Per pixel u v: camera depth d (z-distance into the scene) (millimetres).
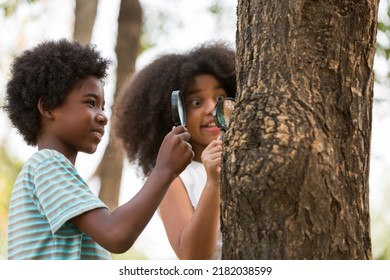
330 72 2334
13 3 6266
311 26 2359
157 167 2492
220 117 2807
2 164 7500
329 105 2297
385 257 7082
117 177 6328
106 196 6297
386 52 4668
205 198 2871
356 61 2363
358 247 2248
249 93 2338
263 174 2160
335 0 2375
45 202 2438
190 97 3479
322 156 2195
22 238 2473
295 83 2299
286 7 2379
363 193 2303
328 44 2350
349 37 2365
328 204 2193
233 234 2258
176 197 3191
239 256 2234
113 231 2342
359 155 2301
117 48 6609
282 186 2150
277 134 2197
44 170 2488
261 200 2174
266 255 2188
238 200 2221
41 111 2637
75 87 2637
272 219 2174
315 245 2176
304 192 2166
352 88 2338
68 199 2412
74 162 2668
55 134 2641
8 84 2773
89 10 6469
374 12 2416
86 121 2623
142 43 7078
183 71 3506
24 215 2488
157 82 3658
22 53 2822
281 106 2256
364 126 2350
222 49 3652
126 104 3811
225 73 3525
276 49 2357
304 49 2342
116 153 6312
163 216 3195
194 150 3385
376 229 7254
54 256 2428
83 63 2666
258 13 2428
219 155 2861
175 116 2645
